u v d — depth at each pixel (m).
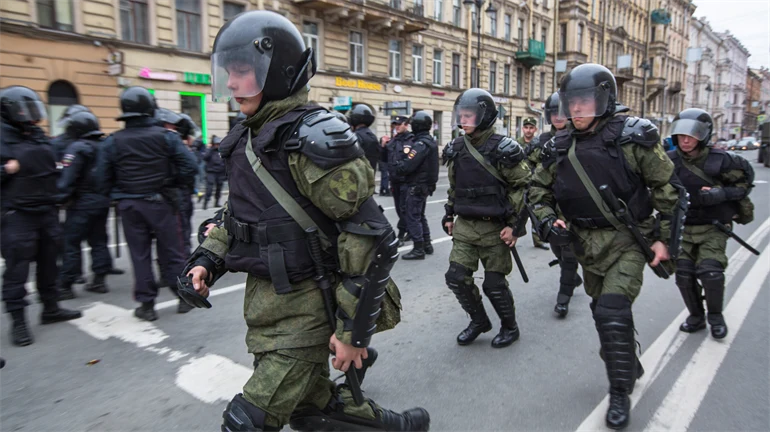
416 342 3.83
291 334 1.71
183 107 15.73
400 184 7.05
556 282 5.49
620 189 2.66
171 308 4.57
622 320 2.61
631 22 48.50
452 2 26.72
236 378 3.24
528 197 2.99
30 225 3.75
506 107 31.47
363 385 3.14
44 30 12.52
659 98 55.88
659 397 2.99
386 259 1.65
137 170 4.05
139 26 14.51
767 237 7.95
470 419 2.76
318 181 1.59
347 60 20.97
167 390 3.09
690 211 3.89
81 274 5.00
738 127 84.81
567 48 37.56
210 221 2.06
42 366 3.42
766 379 3.21
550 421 2.74
